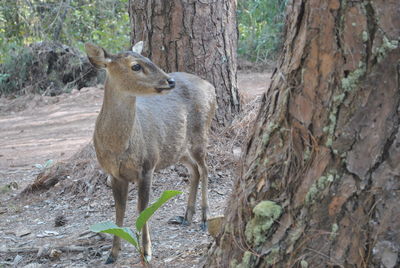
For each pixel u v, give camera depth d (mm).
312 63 3189
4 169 10344
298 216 3246
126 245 6039
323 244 3146
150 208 4285
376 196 3027
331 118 3135
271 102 3521
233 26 8750
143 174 5719
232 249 3564
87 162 8531
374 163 3039
